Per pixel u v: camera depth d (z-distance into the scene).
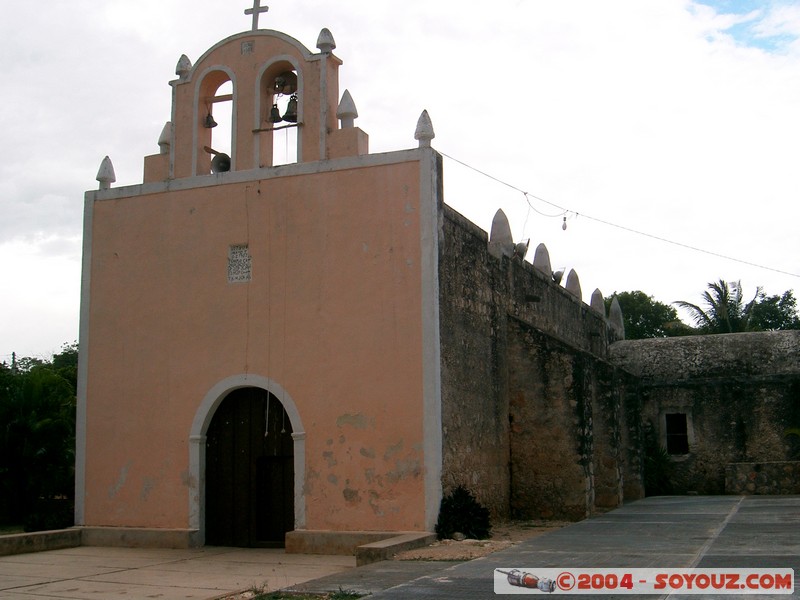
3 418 22.89
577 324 26.09
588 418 18.06
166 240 16.28
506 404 17.97
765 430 25.52
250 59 16.20
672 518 16.53
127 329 16.36
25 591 10.95
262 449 15.53
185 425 15.70
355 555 12.95
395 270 14.58
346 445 14.50
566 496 17.38
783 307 51.03
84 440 16.36
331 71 15.81
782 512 17.09
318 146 15.42
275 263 15.41
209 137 16.77
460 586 9.15
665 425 26.56
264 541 15.30
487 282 17.47
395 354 14.39
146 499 15.80
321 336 14.92
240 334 15.49
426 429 14.05
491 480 16.61
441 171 15.01
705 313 39.16
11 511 23.06
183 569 12.79
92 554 14.69
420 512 13.90
